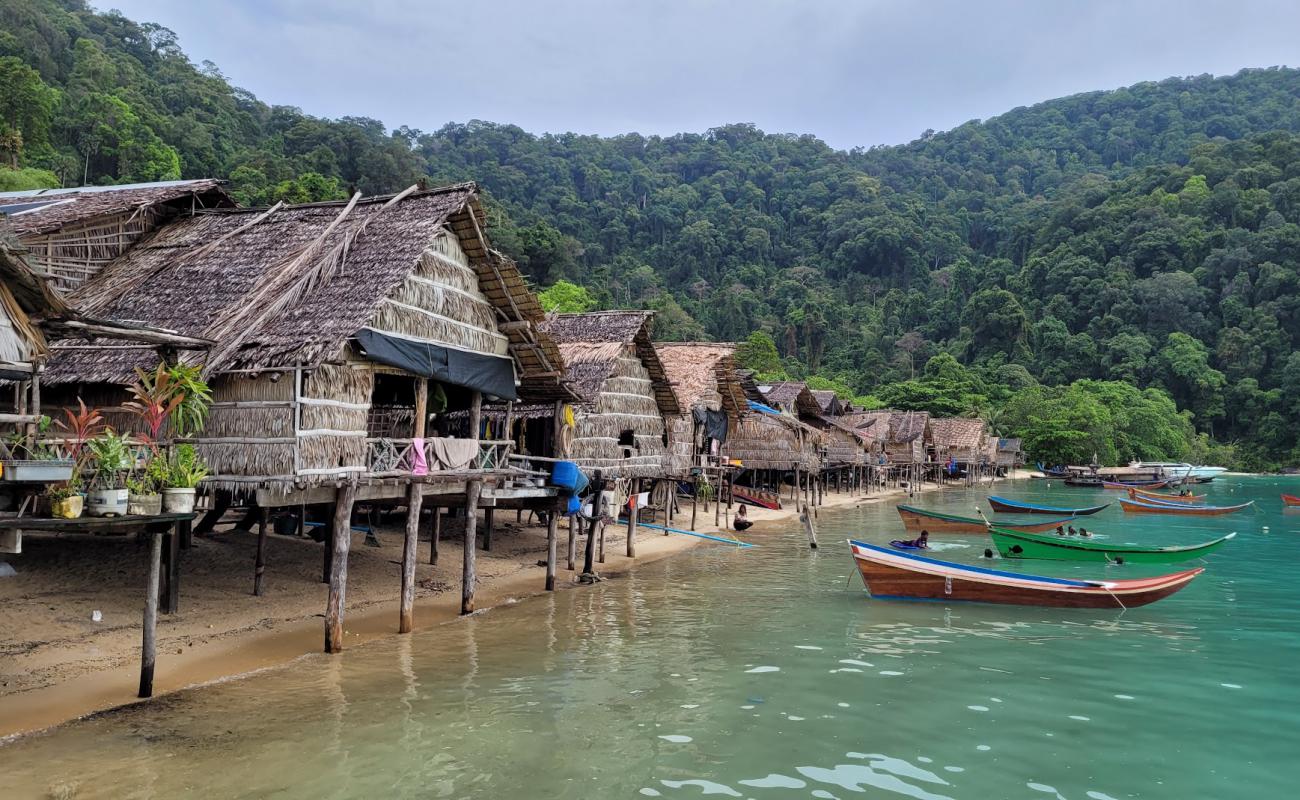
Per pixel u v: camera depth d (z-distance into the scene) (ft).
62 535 58.95
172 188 70.85
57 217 61.98
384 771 30.58
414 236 50.21
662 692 40.63
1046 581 60.54
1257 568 84.99
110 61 254.47
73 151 207.82
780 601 63.52
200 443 43.98
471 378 55.77
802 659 47.11
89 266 63.10
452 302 54.80
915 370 372.58
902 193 583.99
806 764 32.14
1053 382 337.72
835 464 176.65
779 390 165.07
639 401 88.43
